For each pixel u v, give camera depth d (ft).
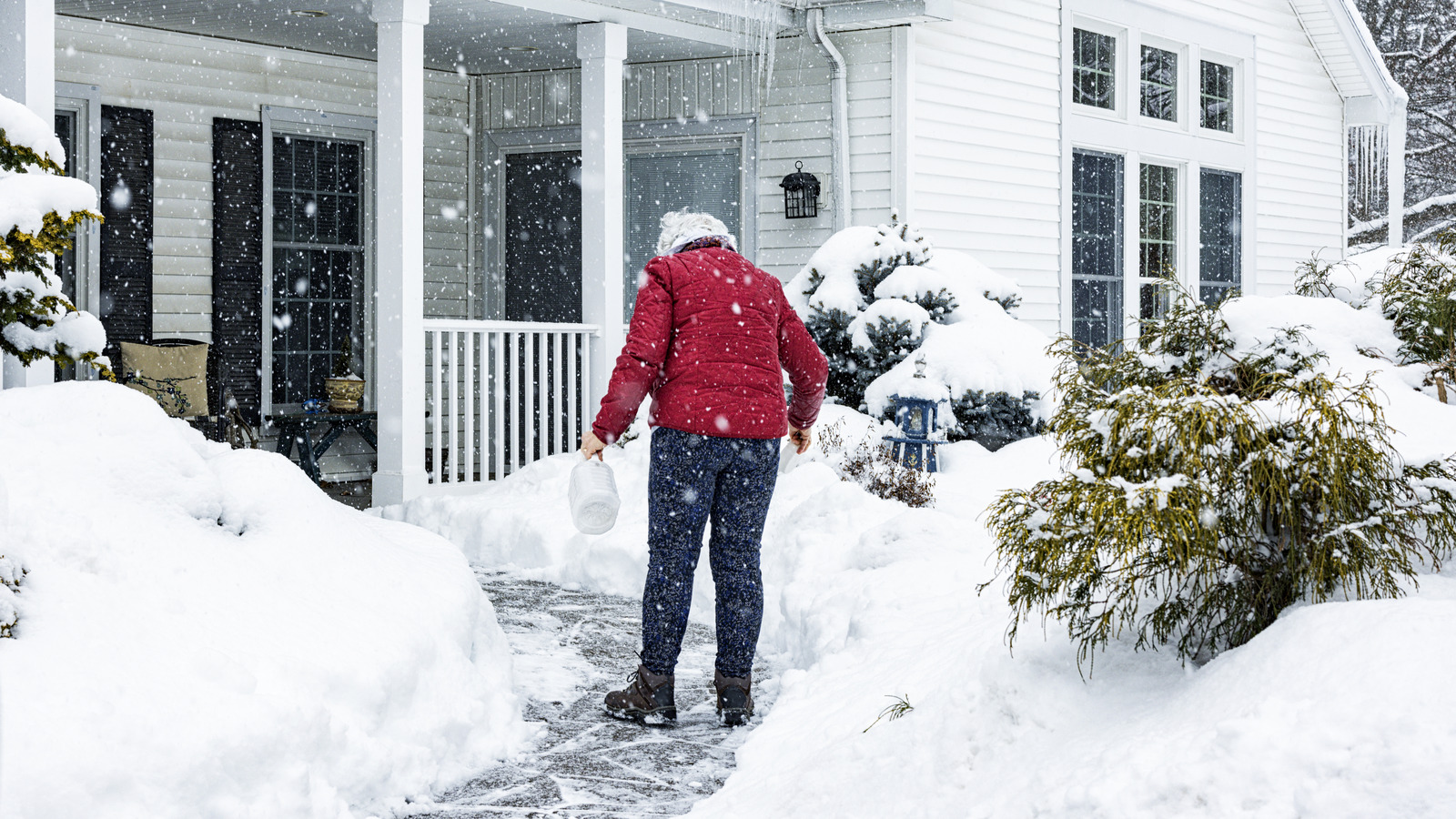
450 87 36.47
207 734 8.81
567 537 22.15
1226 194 46.39
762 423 13.05
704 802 10.85
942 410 27.50
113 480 11.00
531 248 36.42
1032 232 36.94
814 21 31.68
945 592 14.84
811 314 30.19
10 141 13.07
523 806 10.93
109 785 8.12
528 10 28.04
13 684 8.44
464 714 12.12
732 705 13.50
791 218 32.96
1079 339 39.99
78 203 12.96
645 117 34.68
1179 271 43.96
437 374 26.61
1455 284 19.58
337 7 27.86
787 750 11.48
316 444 33.91
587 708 14.19
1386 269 22.56
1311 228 50.39
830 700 12.46
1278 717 7.36
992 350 28.45
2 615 8.95
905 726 10.12
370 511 25.49
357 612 11.60
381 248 25.59
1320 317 19.79
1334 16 48.19
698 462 13.03
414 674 11.48
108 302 30.09
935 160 33.32
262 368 33.01
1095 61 40.09
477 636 13.89
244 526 12.02
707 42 31.55
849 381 30.14
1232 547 9.43
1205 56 44.98
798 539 19.06
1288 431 9.62
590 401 29.96
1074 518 9.43
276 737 9.29
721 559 13.57
